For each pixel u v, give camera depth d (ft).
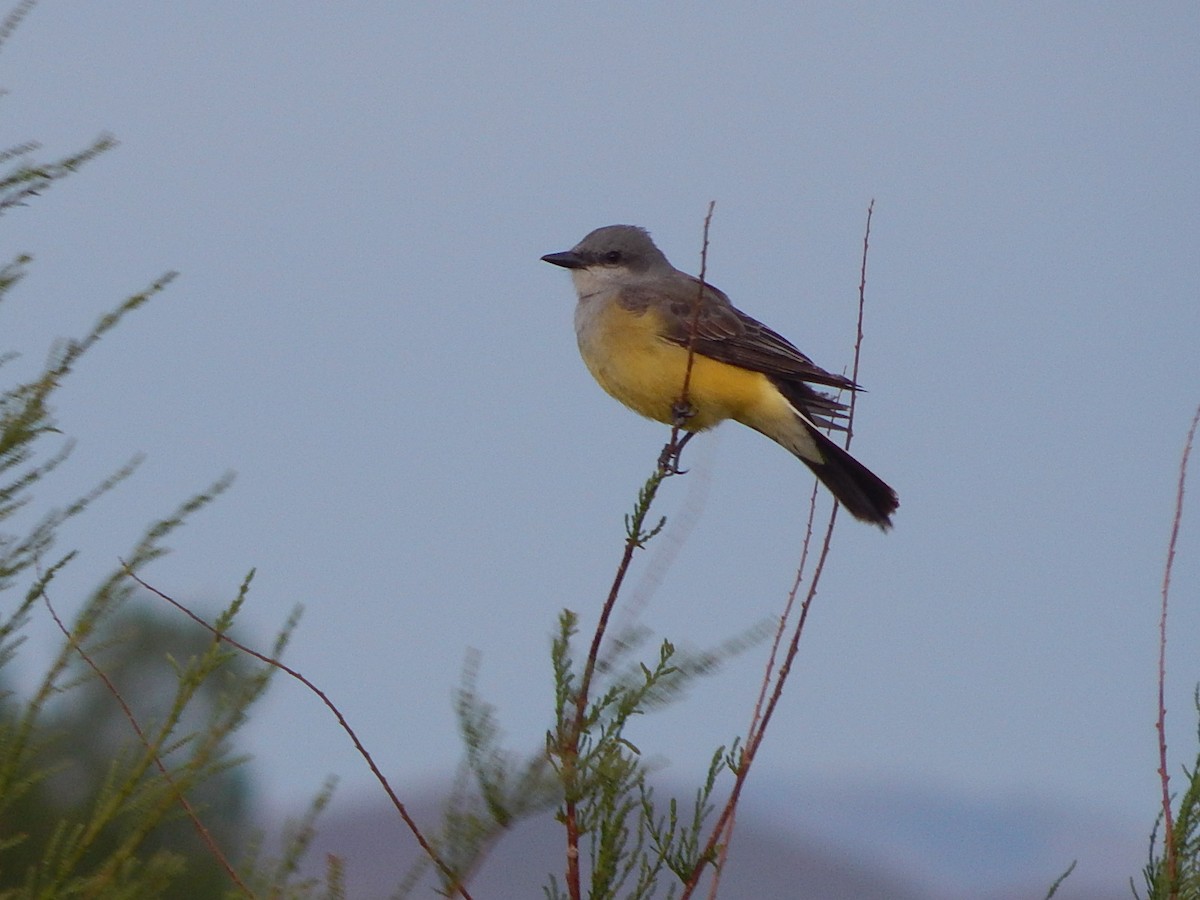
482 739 24.29
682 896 25.62
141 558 21.76
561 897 25.70
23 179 21.85
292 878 23.03
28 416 21.21
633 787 25.46
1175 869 27.04
